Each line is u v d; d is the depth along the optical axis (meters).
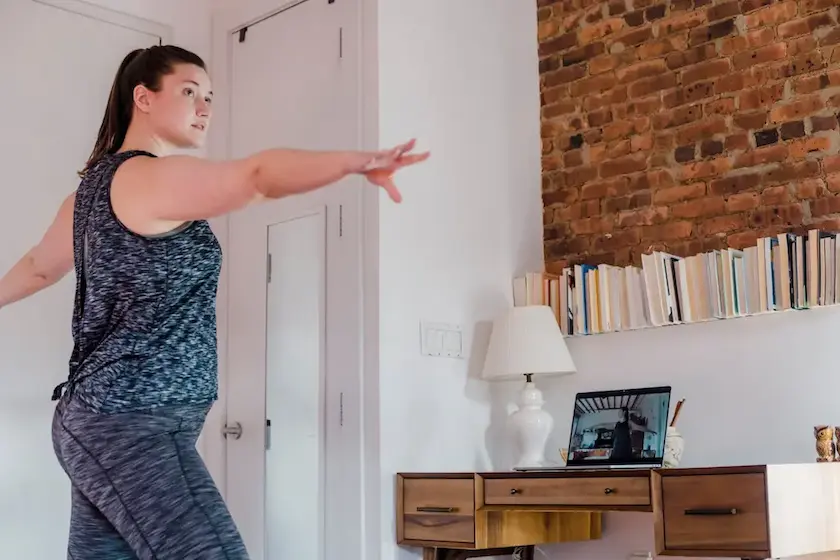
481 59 3.90
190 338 1.63
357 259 3.42
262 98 3.89
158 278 1.60
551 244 4.02
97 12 3.69
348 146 3.54
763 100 3.48
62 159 3.53
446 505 3.13
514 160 3.97
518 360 3.43
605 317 3.54
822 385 3.09
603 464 3.11
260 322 3.73
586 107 3.98
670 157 3.71
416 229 3.51
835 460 2.86
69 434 1.56
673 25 3.76
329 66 3.65
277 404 3.61
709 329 3.37
